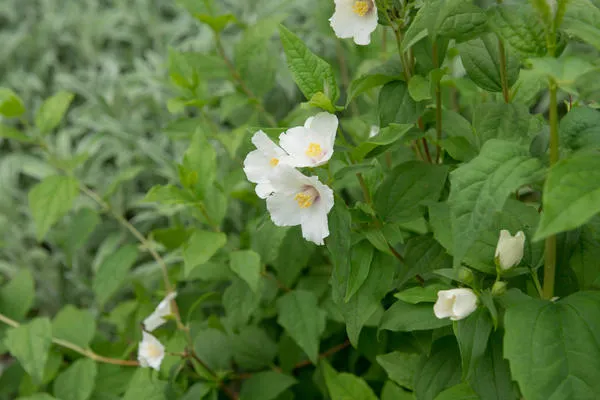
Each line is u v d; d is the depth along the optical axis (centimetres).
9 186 109
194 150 67
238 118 87
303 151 52
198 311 78
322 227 51
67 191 76
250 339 71
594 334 47
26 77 123
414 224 65
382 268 55
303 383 76
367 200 56
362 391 65
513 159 47
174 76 76
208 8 78
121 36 125
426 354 55
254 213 85
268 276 72
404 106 56
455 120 61
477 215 47
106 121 103
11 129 77
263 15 106
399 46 55
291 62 54
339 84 93
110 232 100
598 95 47
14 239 103
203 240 66
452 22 53
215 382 69
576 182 44
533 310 48
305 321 68
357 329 54
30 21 136
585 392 46
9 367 81
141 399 66
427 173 56
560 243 52
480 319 50
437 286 53
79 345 75
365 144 52
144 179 106
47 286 101
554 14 48
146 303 79
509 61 57
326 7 80
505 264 50
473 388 51
